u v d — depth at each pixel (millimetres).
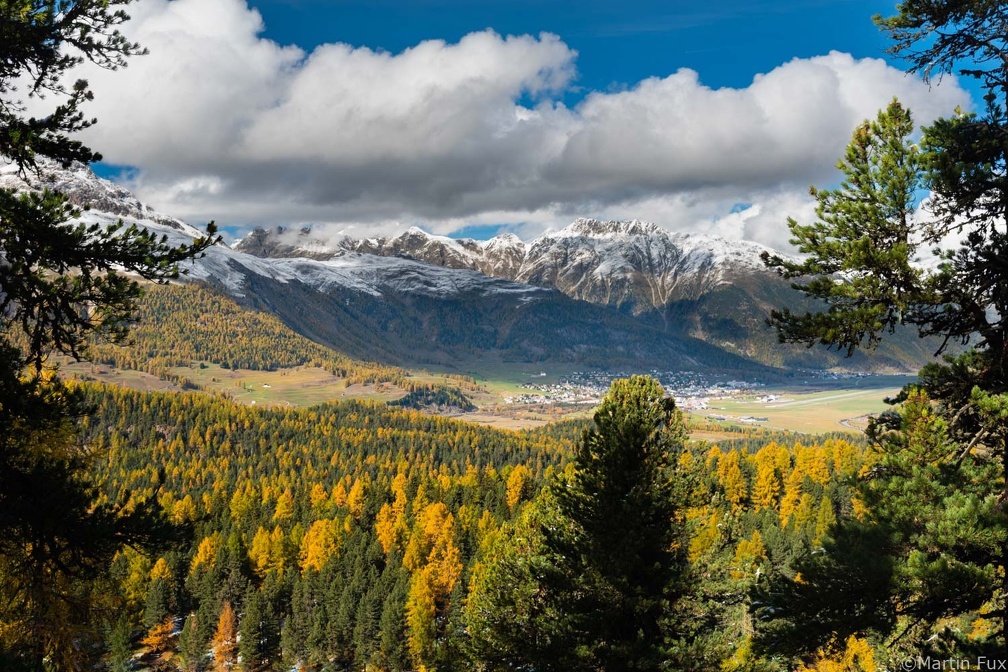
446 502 125188
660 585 23656
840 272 15992
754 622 14992
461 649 28266
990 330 14922
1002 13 14727
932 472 13852
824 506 99625
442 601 84938
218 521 112875
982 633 15875
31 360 13617
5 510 12445
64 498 12742
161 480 14297
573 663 22266
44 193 13062
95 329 13781
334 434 198250
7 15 13234
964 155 15125
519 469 130000
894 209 15234
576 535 26125
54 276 13188
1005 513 12812
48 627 15469
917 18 15406
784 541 85625
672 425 26047
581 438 26781
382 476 154500
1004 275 14297
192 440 182375
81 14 14297
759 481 119938
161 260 13406
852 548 13766
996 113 14953
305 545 103625
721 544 25203
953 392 15328
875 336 15492
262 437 193875
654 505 24109
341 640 81938
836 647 14273
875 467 15234
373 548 99250
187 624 84062
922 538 13250
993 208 14836
